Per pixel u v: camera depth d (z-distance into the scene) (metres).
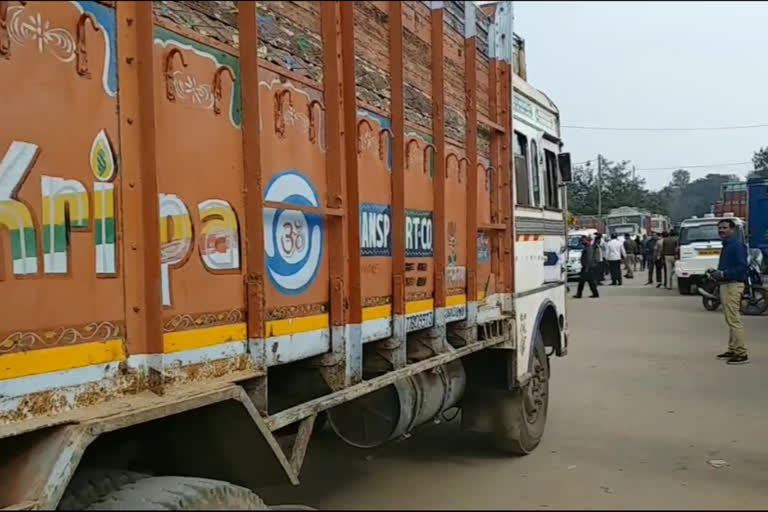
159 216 2.68
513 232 6.11
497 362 6.04
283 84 3.38
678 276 19.75
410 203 4.58
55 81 2.81
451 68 5.25
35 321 2.68
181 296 2.78
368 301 4.08
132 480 2.61
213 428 2.95
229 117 3.07
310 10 3.62
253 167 3.12
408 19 4.60
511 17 6.22
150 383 2.68
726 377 9.42
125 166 2.71
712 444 6.42
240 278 3.09
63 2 2.78
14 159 2.90
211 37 2.99
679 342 12.23
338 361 3.74
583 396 8.46
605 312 16.45
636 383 9.14
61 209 2.80
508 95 6.17
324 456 4.07
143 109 2.68
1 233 2.88
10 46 2.88
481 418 5.99
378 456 4.21
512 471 4.94
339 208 3.77
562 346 7.64
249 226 3.12
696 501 4.25
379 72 4.25
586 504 3.18
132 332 2.69
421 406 4.70
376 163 4.19
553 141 7.80
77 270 2.71
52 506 2.20
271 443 3.03
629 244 26.00
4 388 2.55
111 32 2.72
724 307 10.62
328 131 3.74
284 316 3.35
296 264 3.46
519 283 6.28
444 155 5.00
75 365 2.54
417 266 4.66
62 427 2.33
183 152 2.82
